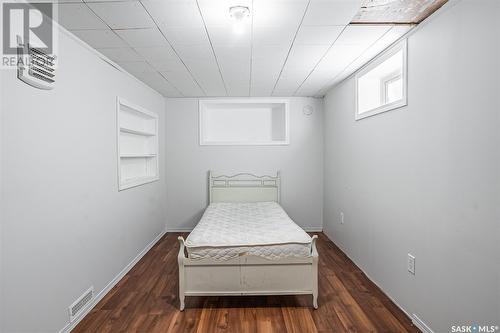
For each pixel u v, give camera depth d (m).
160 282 2.64
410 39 1.99
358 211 2.95
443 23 1.64
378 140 2.49
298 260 2.13
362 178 2.84
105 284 2.41
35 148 1.60
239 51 2.36
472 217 1.44
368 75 2.81
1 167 1.38
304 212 4.35
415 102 1.94
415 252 1.95
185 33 2.01
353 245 3.10
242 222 2.89
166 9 1.67
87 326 1.95
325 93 4.05
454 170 1.57
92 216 2.21
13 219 1.44
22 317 1.50
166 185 4.32
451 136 1.59
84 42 2.12
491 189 1.32
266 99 4.25
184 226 4.34
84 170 2.11
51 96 1.74
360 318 2.03
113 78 2.61
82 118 2.09
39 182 1.63
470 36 1.44
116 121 2.65
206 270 2.13
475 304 1.43
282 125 4.39
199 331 1.89
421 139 1.87
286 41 2.16
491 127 1.32
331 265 3.02
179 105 4.26
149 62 2.62
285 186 4.34
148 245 3.54
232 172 4.30
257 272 2.14
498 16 1.27
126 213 2.87
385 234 2.37
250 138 4.58
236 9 1.63
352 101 3.09
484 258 1.37
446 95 1.63
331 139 3.86
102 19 1.78
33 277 1.58
